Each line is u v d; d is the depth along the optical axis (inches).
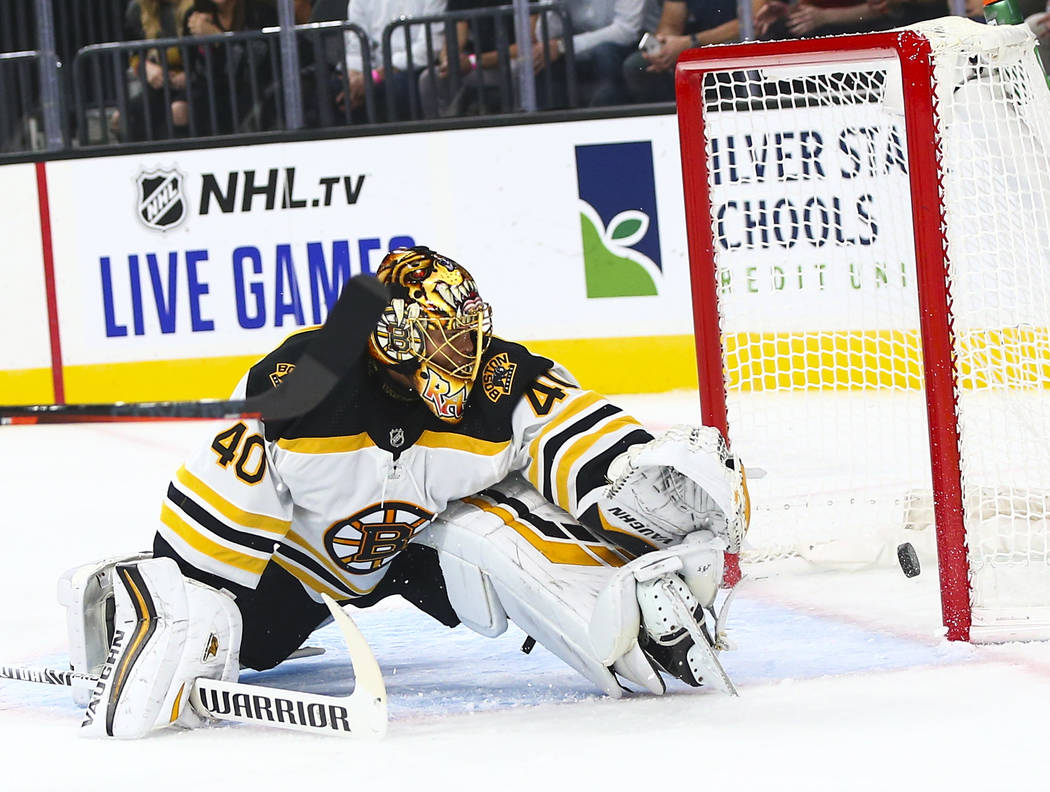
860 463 494.9
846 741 234.4
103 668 292.0
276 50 842.2
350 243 792.3
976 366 357.7
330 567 290.4
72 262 805.2
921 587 374.3
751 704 264.2
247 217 793.6
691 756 230.4
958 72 336.5
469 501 295.4
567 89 836.0
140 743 261.7
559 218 783.1
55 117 835.4
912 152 305.0
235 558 271.0
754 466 478.9
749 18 820.6
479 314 263.4
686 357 778.8
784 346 634.2
